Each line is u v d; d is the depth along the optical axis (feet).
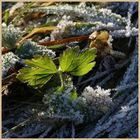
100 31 1.12
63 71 0.96
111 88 1.05
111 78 1.08
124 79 1.04
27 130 0.97
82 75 1.06
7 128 0.98
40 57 0.93
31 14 1.33
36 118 0.93
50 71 0.96
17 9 1.38
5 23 1.29
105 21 1.20
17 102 1.04
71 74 0.99
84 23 1.18
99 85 1.06
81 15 1.22
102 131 0.94
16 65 1.08
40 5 1.35
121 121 0.95
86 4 1.35
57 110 0.92
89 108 0.94
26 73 0.95
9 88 1.05
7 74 1.07
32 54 1.08
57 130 0.96
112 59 1.11
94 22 1.19
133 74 1.05
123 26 1.18
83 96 0.96
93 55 0.94
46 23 1.25
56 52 1.14
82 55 0.94
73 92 0.94
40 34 1.23
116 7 1.31
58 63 1.07
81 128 0.96
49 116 0.92
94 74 1.10
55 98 0.93
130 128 0.95
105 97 0.93
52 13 1.26
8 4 1.48
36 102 1.03
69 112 0.92
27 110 1.01
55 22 1.25
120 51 1.15
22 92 1.05
